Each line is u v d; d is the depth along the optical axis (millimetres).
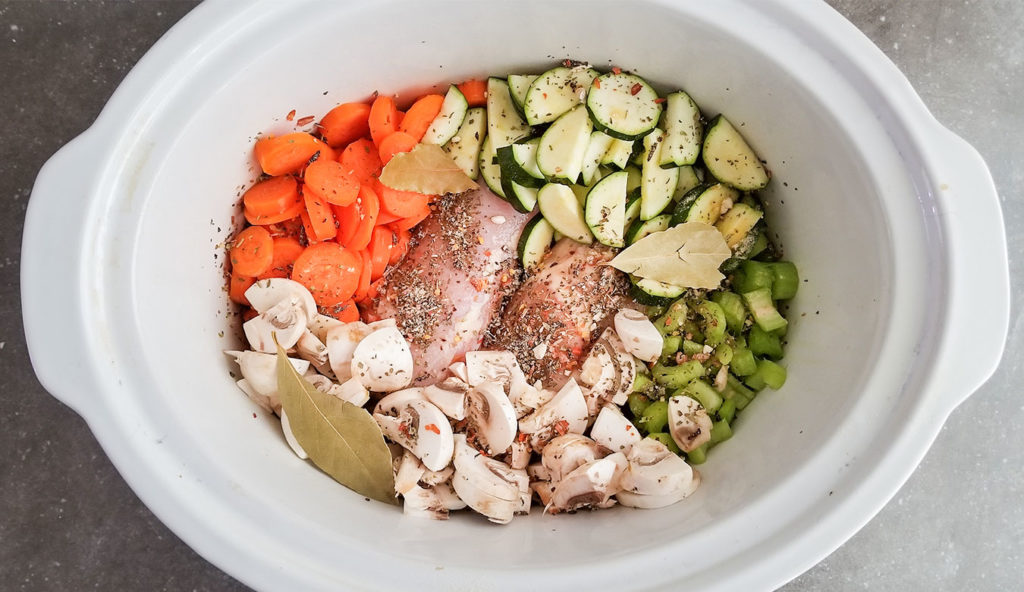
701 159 419
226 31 345
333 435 372
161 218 350
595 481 380
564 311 411
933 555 456
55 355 332
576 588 338
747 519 344
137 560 444
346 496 375
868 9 441
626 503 390
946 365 338
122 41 434
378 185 404
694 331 417
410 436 390
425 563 343
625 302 419
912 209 347
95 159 335
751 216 411
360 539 346
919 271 346
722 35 356
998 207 340
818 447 351
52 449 441
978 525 456
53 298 331
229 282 400
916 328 345
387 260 418
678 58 381
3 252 435
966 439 456
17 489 440
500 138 411
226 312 400
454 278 414
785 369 405
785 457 366
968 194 341
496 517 381
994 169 450
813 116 361
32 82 432
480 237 417
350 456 373
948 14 442
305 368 394
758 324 408
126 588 443
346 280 404
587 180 413
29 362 439
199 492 338
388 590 337
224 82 347
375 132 400
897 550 455
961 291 339
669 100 403
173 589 444
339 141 409
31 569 440
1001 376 456
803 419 375
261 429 381
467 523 386
